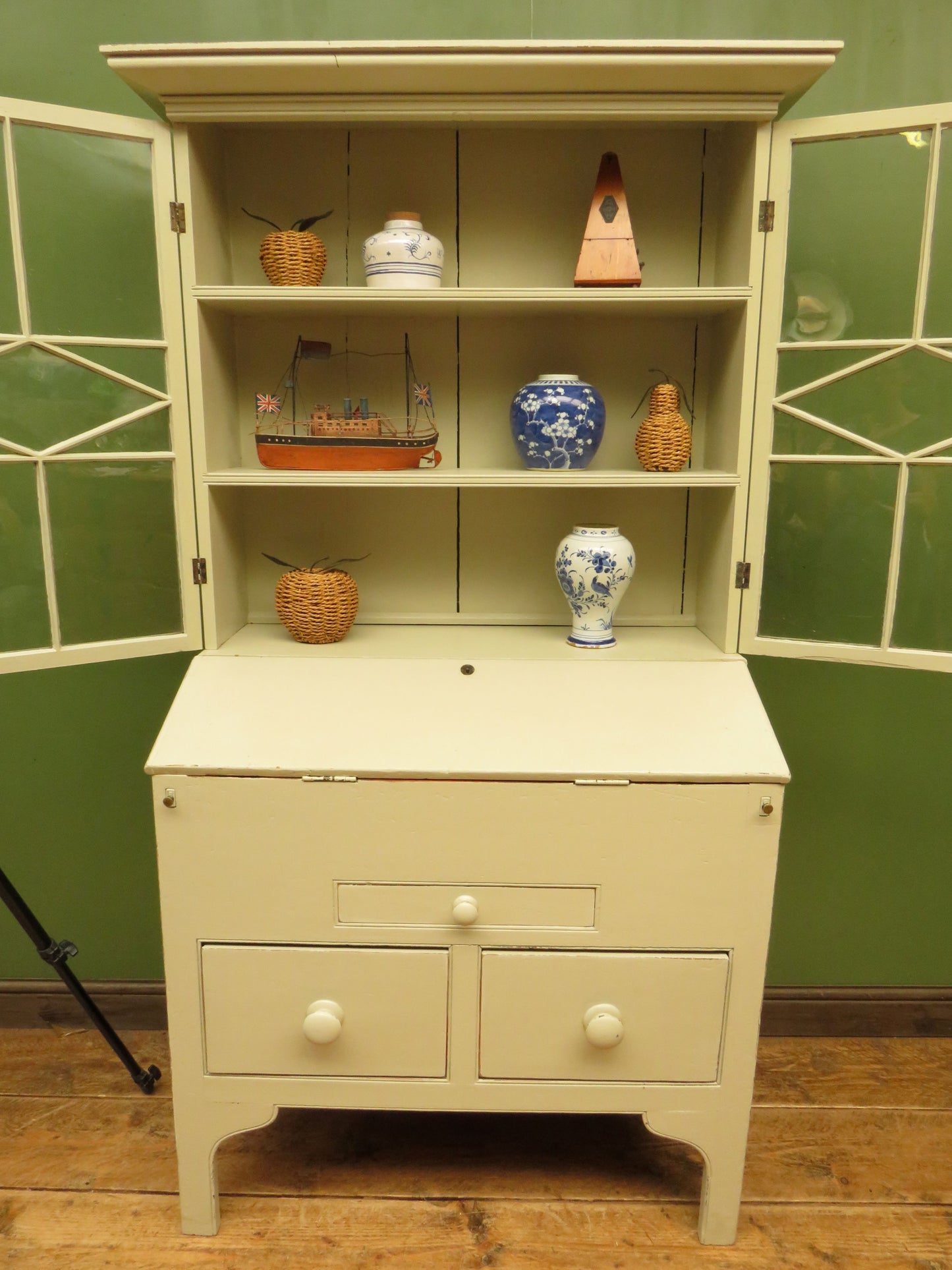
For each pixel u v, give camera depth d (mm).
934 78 1528
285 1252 1342
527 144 1506
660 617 1679
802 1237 1372
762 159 1307
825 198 1308
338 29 1540
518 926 1273
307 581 1488
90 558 1391
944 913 1832
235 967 1291
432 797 1233
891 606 1394
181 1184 1354
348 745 1259
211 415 1435
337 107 1297
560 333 1575
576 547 1467
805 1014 1862
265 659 1440
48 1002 1862
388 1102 1342
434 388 1599
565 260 1549
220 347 1483
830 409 1363
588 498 1638
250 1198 1434
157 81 1247
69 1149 1529
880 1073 1746
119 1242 1355
